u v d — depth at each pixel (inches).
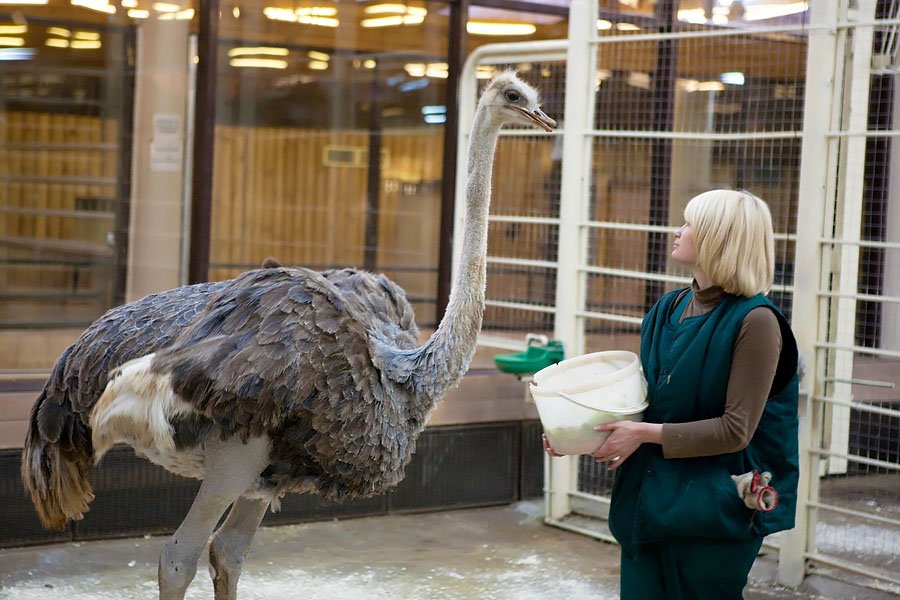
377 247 327.6
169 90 289.1
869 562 209.8
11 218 314.8
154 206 294.4
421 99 304.7
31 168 311.1
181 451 145.5
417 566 217.0
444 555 225.0
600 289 263.6
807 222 204.7
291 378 141.8
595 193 263.3
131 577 202.1
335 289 150.9
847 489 219.5
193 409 141.2
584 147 243.8
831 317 207.8
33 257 313.6
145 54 292.8
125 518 223.8
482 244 158.1
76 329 305.3
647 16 250.1
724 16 240.1
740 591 127.6
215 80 268.1
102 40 298.5
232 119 308.0
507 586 207.2
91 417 147.7
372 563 217.6
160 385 140.9
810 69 204.7
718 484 124.1
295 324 143.5
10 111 308.5
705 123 244.2
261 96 310.0
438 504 257.1
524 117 157.4
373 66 313.3
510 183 285.1
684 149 248.7
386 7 304.8
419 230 317.7
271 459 146.8
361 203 326.0
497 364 240.7
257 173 315.3
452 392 259.3
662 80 248.4
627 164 257.6
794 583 207.9
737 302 126.0
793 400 129.0
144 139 295.1
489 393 264.5
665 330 132.2
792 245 232.4
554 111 273.9
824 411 208.1
